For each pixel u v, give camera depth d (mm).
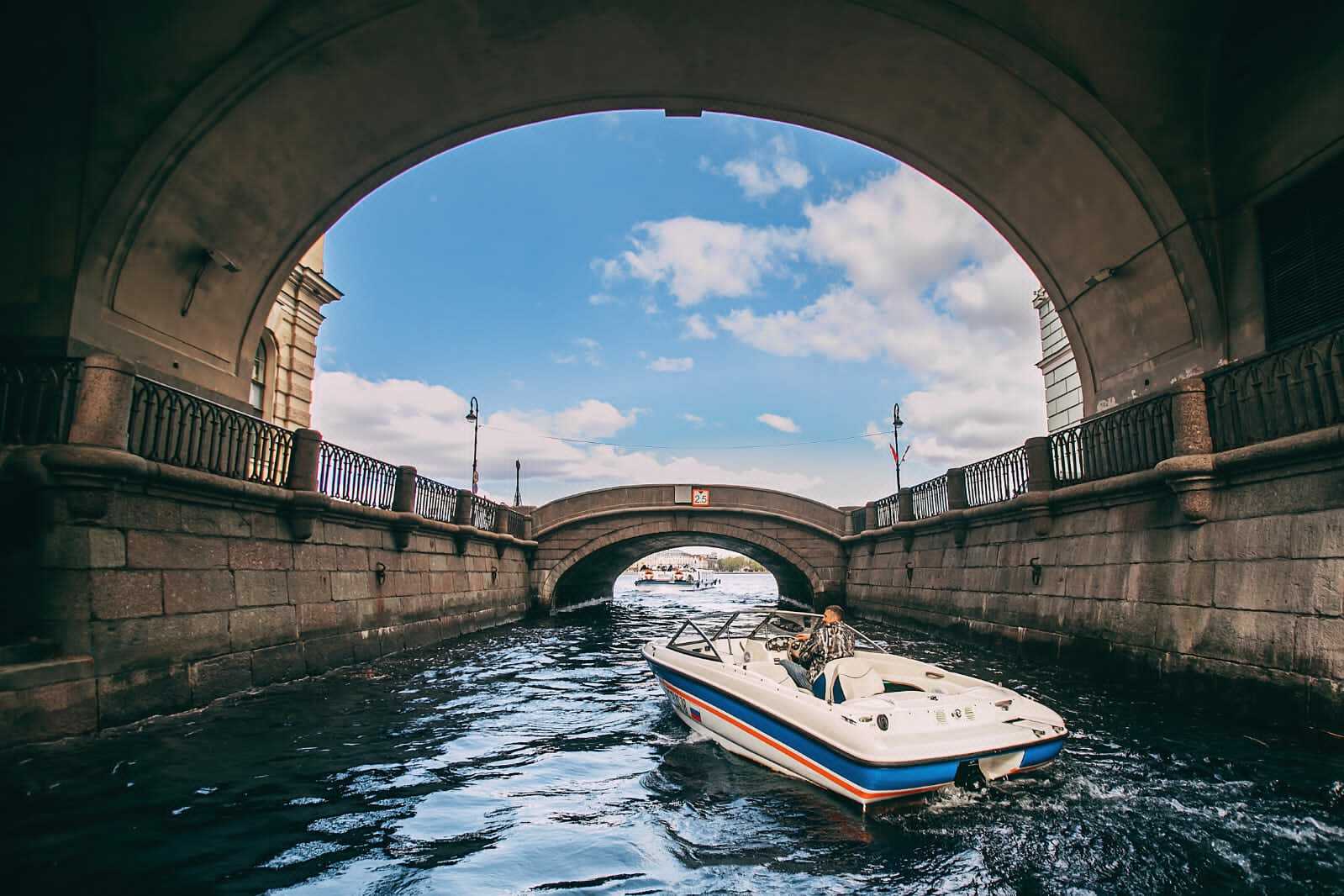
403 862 4234
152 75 9406
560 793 5586
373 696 9391
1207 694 7777
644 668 12633
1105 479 9836
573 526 25422
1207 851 4273
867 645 7699
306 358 20078
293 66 10148
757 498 25562
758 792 5578
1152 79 10141
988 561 13820
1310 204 8961
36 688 6023
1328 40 8523
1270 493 7262
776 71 12578
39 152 9430
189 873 3990
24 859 4090
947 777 5016
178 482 7840
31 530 6766
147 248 10062
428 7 10281
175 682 7691
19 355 9047
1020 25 10383
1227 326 10172
